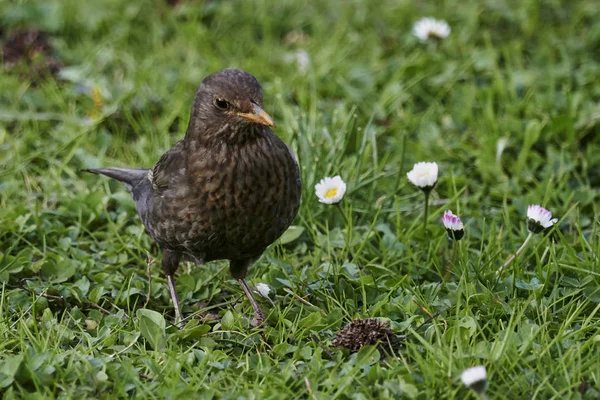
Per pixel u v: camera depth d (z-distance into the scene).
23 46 15.42
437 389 8.18
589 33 16.08
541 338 8.84
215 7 16.80
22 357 8.41
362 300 10.19
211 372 8.74
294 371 8.65
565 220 11.73
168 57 15.58
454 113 14.11
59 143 13.45
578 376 8.32
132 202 12.06
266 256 11.10
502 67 15.53
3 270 10.48
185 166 9.52
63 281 10.57
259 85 9.47
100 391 8.32
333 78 14.94
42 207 12.30
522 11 16.55
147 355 8.98
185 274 10.71
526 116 13.77
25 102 14.41
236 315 9.68
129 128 13.96
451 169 12.50
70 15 16.31
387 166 13.03
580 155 12.91
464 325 9.03
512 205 12.00
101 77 14.90
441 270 10.70
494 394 8.22
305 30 16.80
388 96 14.38
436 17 16.66
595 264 10.07
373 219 11.79
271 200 9.49
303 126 12.43
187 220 9.59
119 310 9.82
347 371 8.52
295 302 10.14
